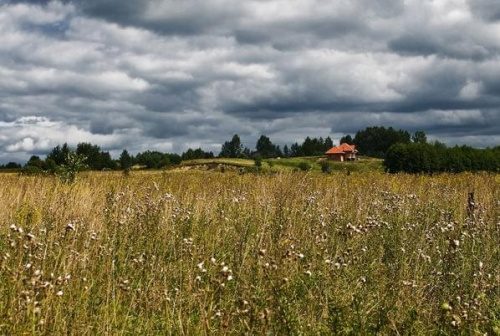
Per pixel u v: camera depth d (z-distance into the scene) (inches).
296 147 7859.3
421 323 219.6
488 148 3029.0
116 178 707.4
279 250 260.5
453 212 474.0
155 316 230.4
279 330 199.0
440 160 2908.5
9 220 361.7
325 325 214.2
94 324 213.9
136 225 351.9
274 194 481.7
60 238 292.0
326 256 280.2
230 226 378.6
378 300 235.6
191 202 465.4
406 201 532.7
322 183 700.7
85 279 236.1
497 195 601.6
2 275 228.1
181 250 295.9
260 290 224.8
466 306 230.2
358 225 347.9
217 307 236.4
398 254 326.0
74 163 639.1
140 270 272.2
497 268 306.3
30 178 668.1
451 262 300.2
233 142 7135.8
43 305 198.5
